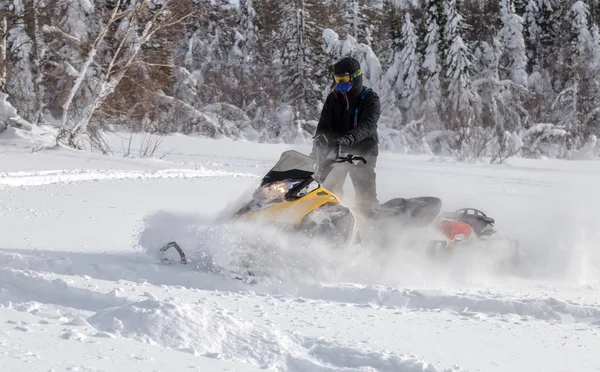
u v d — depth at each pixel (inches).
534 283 253.0
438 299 196.2
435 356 137.7
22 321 137.5
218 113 1630.2
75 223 324.2
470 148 1176.8
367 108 258.4
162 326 133.6
